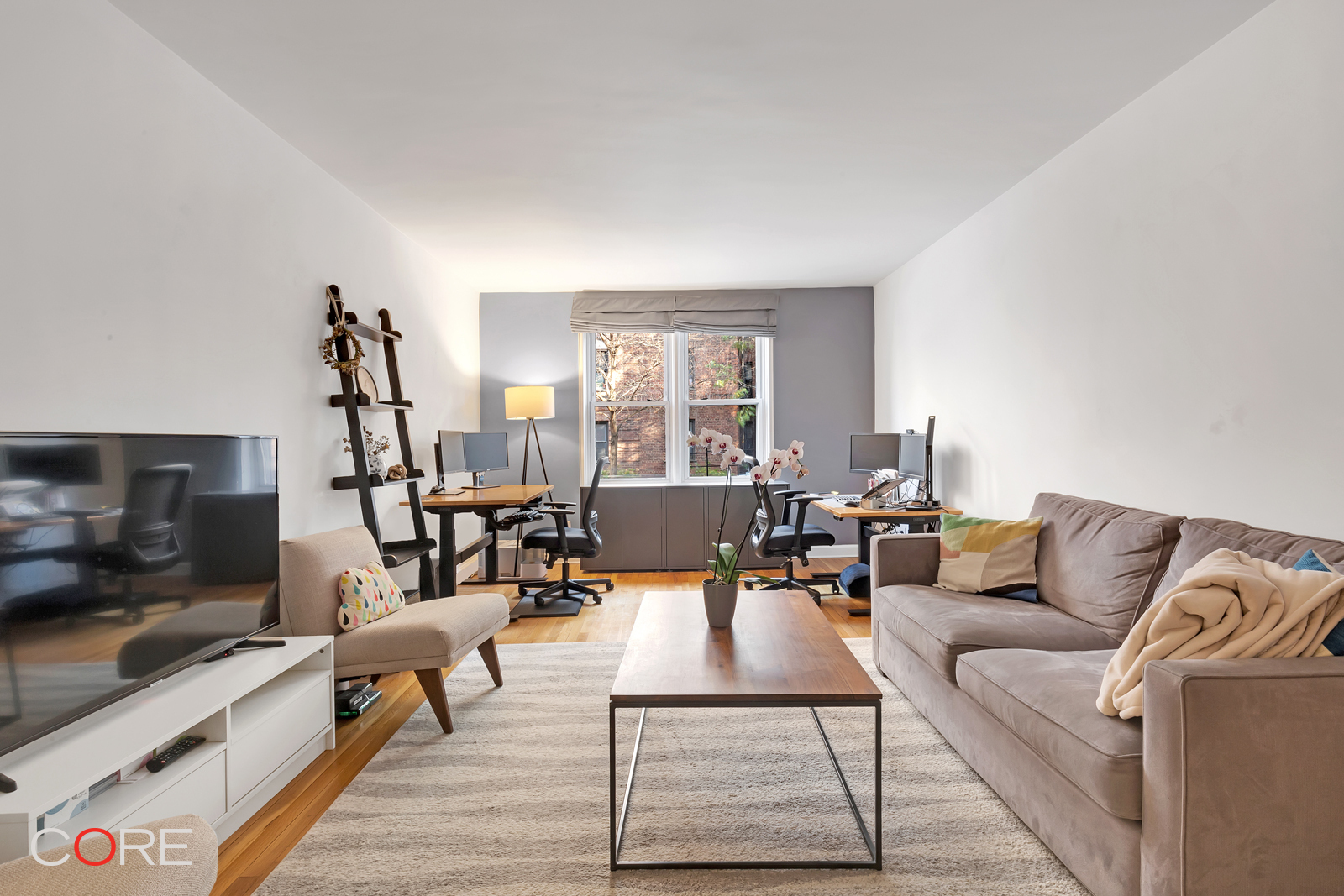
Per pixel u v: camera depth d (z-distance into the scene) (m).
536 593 5.04
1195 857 1.45
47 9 1.97
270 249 3.10
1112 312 3.12
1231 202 2.46
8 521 1.56
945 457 4.97
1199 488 2.63
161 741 1.75
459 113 2.99
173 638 2.08
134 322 2.30
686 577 6.02
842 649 2.34
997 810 2.15
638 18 2.33
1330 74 2.08
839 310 6.59
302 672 2.62
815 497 5.46
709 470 6.69
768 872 1.87
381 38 2.42
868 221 4.58
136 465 1.95
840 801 2.21
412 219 4.40
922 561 3.39
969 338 4.57
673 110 2.99
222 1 2.19
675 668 2.14
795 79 2.74
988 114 3.07
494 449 5.74
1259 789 1.45
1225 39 2.47
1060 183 3.50
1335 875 1.46
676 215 4.39
